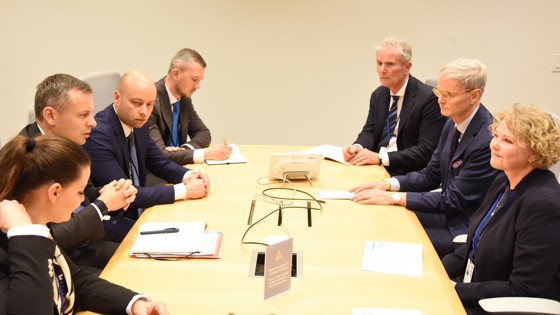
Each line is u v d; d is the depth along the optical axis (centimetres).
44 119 219
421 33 441
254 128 473
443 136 281
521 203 182
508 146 181
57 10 447
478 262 194
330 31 446
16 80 463
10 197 134
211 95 465
